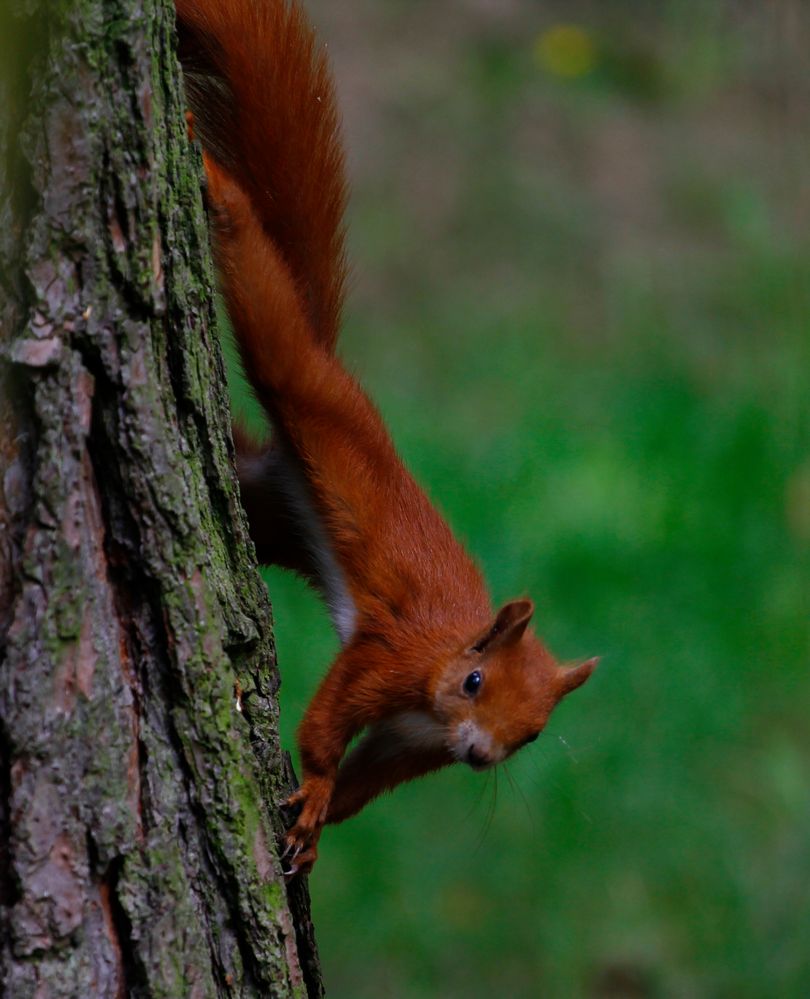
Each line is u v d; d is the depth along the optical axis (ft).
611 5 73.92
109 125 15.92
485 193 64.03
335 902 34.81
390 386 54.08
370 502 23.35
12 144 15.60
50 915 15.39
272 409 22.81
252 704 18.13
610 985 33.91
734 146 67.31
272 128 23.09
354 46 70.74
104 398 16.08
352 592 23.31
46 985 15.35
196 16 22.59
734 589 43.45
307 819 20.57
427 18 72.74
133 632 16.34
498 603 41.88
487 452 49.03
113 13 15.92
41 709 15.44
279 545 24.09
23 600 15.48
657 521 45.27
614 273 61.21
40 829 15.38
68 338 15.70
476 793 37.22
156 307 16.33
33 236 15.61
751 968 34.01
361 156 64.95
